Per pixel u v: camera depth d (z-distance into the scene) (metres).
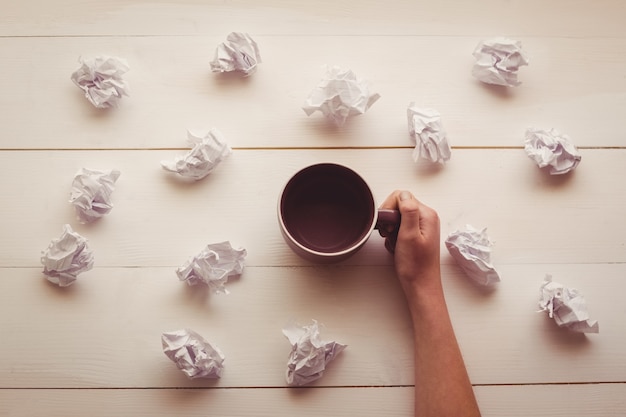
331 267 0.88
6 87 0.92
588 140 0.93
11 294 0.87
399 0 0.96
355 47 0.94
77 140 0.91
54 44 0.93
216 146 0.88
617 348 0.88
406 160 0.91
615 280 0.90
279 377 0.86
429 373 0.83
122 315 0.87
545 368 0.87
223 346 0.86
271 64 0.93
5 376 0.85
